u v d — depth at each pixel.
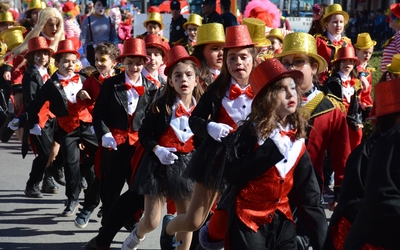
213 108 6.61
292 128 5.51
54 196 11.26
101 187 8.41
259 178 5.43
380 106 4.74
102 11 19.02
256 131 5.37
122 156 8.26
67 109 9.72
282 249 5.55
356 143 9.30
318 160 6.45
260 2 15.27
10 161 14.18
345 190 4.83
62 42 9.82
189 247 7.20
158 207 7.16
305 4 27.83
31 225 9.54
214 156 6.09
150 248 8.55
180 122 7.27
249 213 5.43
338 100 6.81
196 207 6.30
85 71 10.23
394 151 4.36
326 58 10.77
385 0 37.91
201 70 7.82
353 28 34.19
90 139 9.85
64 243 8.76
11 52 12.09
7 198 11.03
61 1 27.70
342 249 4.77
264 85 5.41
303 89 6.53
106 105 8.24
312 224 5.54
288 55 6.55
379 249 4.48
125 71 8.38
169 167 7.14
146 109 8.34
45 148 10.70
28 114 9.95
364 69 12.12
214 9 16.17
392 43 12.44
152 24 14.62
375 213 4.34
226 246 5.51
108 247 7.62
